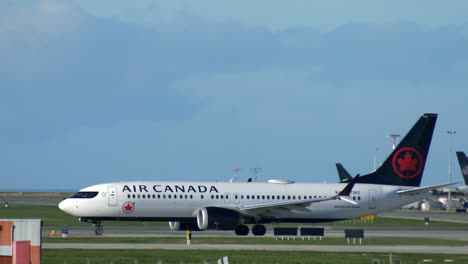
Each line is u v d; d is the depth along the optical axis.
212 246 151.62
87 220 186.12
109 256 123.81
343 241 174.12
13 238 96.31
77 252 130.00
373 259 125.94
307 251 142.00
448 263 122.50
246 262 117.69
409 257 132.38
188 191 190.12
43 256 122.00
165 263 114.75
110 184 188.12
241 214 190.38
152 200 186.88
